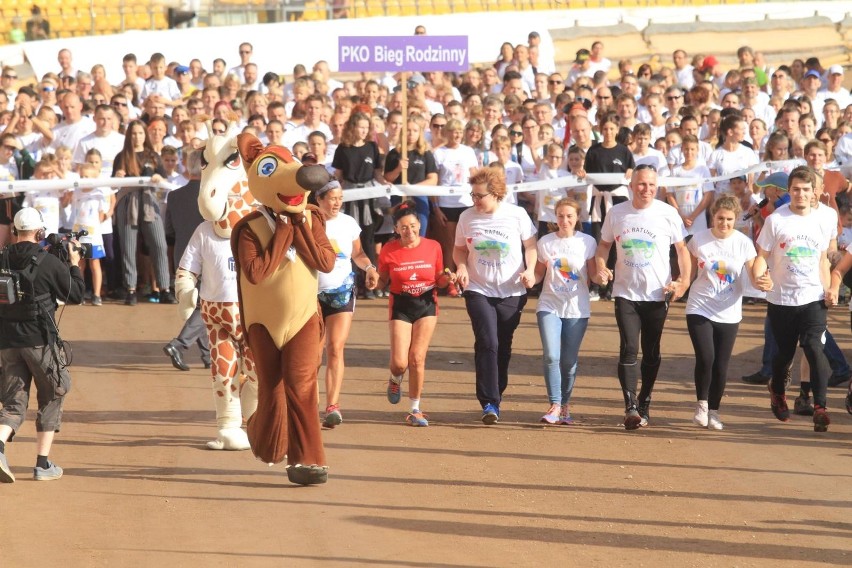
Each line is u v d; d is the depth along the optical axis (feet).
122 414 49.78
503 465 42.45
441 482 40.16
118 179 72.23
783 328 48.29
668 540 34.42
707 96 87.76
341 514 36.40
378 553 32.71
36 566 31.37
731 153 72.95
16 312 39.17
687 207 71.61
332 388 47.44
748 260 47.32
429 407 51.42
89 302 75.77
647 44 138.82
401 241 47.96
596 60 111.75
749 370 59.16
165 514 36.24
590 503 37.96
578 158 72.13
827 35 142.20
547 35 135.85
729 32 141.79
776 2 146.61
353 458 43.21
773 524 36.01
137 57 127.65
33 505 37.04
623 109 77.46
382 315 72.23
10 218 71.97
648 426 48.57
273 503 37.50
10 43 136.05
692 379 57.21
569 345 48.57
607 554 33.09
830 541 34.50
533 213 76.13
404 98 71.67
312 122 80.12
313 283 39.70
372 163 73.05
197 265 44.19
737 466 42.63
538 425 48.55
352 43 70.95
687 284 47.37
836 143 75.82
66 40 127.03
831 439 46.70
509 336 49.11
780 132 71.87
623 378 47.78
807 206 48.03
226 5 139.03
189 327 57.26
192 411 50.42
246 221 38.88
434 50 71.36
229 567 31.48
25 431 46.83
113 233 75.66
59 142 79.30
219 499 37.93
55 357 39.52
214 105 86.12
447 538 34.17
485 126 81.00
